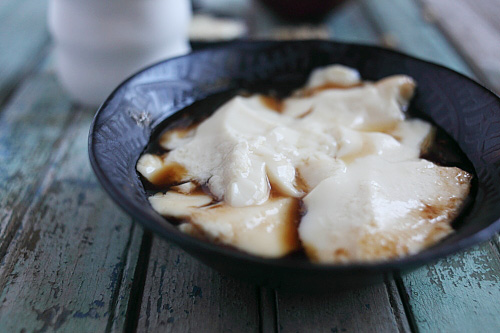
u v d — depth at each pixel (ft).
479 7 1.70
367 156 0.87
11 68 1.38
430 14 1.64
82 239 0.88
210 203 0.81
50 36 1.56
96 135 0.78
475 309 0.75
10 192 0.97
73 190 0.98
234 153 0.84
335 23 1.61
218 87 1.05
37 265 0.83
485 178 0.81
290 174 0.85
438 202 0.79
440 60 1.36
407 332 0.73
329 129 0.94
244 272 0.67
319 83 1.06
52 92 1.29
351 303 0.76
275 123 0.94
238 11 1.69
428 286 0.78
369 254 0.70
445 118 0.94
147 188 0.84
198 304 0.76
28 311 0.76
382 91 0.99
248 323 0.74
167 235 0.63
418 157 0.89
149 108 0.94
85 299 0.78
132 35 1.14
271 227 0.76
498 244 0.84
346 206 0.77
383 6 1.72
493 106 0.86
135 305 0.77
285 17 1.60
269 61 1.07
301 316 0.74
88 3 1.10
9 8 1.74
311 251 0.73
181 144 0.93
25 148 1.09
